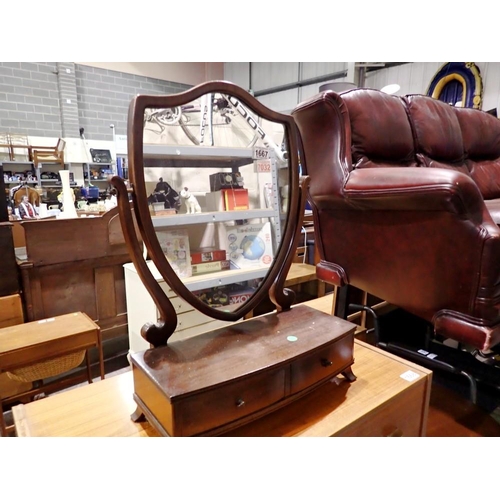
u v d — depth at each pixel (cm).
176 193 117
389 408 91
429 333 158
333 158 130
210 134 128
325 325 93
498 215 142
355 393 92
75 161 573
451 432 120
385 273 128
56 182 549
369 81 518
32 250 197
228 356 76
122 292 234
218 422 69
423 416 104
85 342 169
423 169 105
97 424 80
